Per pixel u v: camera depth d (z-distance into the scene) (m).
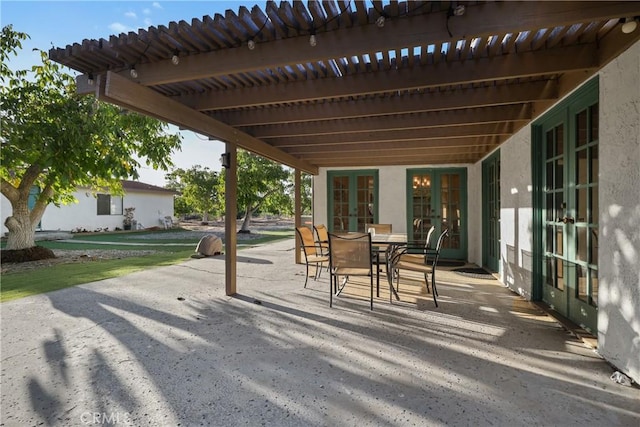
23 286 5.05
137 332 3.14
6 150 6.02
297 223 7.26
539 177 3.99
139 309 3.87
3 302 4.16
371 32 2.39
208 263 7.30
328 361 2.54
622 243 2.26
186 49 2.76
